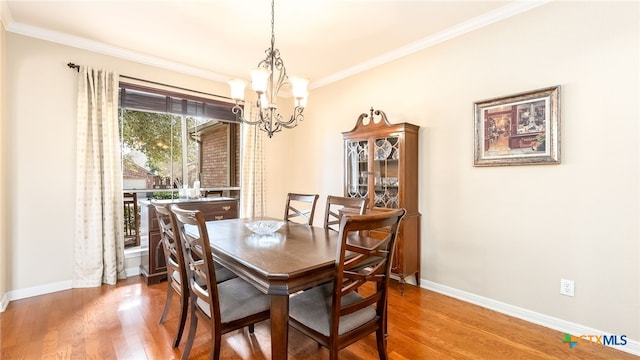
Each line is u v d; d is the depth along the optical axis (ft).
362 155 10.46
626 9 6.10
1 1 7.27
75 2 7.38
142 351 6.04
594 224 6.53
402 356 5.94
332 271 4.83
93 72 9.52
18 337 6.51
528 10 7.40
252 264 4.68
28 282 8.69
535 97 7.25
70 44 9.29
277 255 5.18
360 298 5.47
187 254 5.60
